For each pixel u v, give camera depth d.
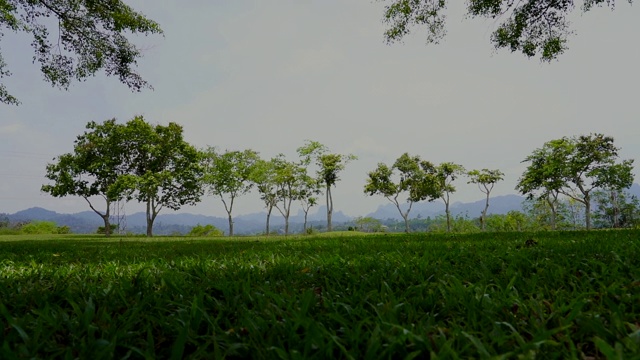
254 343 1.48
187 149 52.75
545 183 52.44
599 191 69.94
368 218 97.25
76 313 1.95
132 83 14.98
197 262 4.62
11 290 2.74
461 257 4.28
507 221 76.94
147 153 52.22
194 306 1.83
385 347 1.42
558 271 2.81
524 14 12.02
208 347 1.56
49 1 13.09
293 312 1.80
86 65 14.55
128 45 14.51
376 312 1.87
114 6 13.82
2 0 12.78
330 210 64.50
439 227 92.62
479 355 1.34
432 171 69.56
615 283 2.30
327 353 1.35
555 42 12.01
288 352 1.43
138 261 5.23
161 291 2.62
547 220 76.25
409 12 12.62
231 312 2.09
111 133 50.41
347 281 3.05
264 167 59.28
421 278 2.84
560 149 50.59
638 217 64.75
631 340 1.34
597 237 6.66
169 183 50.72
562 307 1.83
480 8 12.33
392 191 70.62
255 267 3.86
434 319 1.80
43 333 1.64
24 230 73.31
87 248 9.51
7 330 1.75
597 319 1.59
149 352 1.43
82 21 13.59
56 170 50.12
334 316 1.74
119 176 48.00
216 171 59.34
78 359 1.35
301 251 6.26
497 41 12.84
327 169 61.16
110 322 1.79
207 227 69.12
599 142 48.16
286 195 63.47
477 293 2.24
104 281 3.23
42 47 14.08
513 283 2.47
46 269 4.30
